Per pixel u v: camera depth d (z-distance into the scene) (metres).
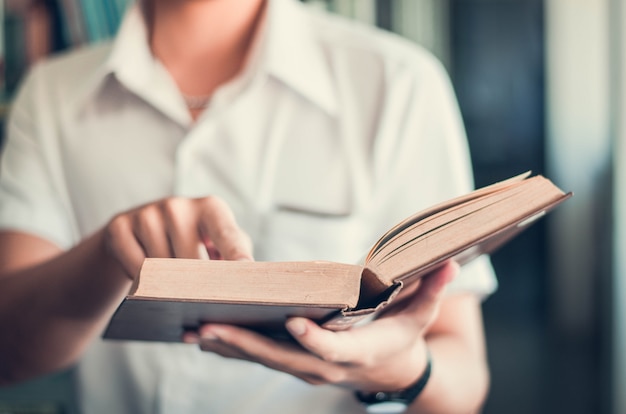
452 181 1.36
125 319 0.95
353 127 1.39
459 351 1.27
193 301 0.85
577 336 3.06
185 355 1.36
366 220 1.38
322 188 1.39
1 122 2.05
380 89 1.39
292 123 1.39
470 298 1.35
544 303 3.21
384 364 1.06
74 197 1.42
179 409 1.37
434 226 0.91
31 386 2.02
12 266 1.36
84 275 1.12
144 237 1.01
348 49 1.41
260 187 1.39
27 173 1.41
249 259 0.93
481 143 3.05
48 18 2.04
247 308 0.87
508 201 0.93
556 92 3.02
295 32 1.39
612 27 2.80
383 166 1.37
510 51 3.01
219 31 1.37
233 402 1.36
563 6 2.98
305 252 1.37
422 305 1.02
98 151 1.40
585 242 3.05
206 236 1.01
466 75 3.02
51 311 1.17
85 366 1.40
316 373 1.00
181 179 1.37
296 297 0.85
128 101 1.39
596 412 2.95
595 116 2.98
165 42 1.39
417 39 2.49
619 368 2.87
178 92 1.37
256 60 1.37
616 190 2.81
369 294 0.90
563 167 3.04
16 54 2.06
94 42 1.98
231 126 1.37
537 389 2.97
